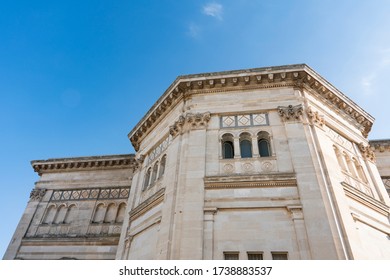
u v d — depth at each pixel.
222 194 15.82
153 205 18.66
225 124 19.38
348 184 16.81
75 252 25.06
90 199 28.67
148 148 23.97
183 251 13.83
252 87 20.53
